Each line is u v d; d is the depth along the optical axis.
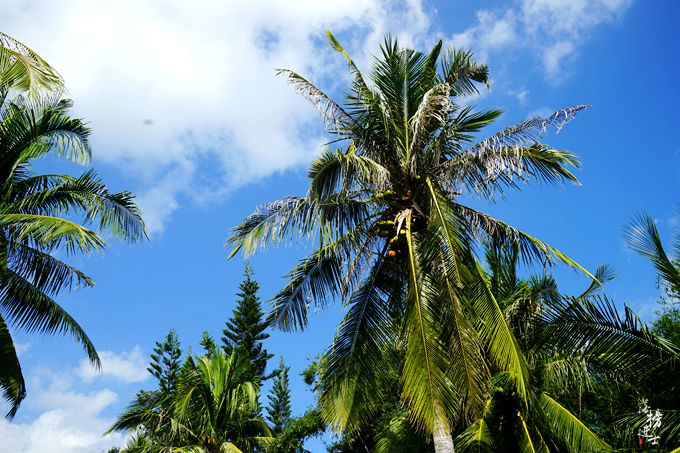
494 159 10.58
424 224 10.98
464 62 12.57
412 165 11.04
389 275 11.67
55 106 13.34
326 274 12.21
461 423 13.66
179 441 16.19
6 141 12.73
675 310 14.06
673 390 9.80
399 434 14.78
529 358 12.41
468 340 9.23
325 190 10.32
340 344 11.37
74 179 13.40
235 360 17.83
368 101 12.24
